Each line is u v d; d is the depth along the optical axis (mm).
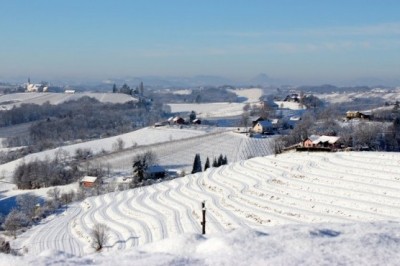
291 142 145625
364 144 127500
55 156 162000
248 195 69500
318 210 57906
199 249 18547
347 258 16625
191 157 152375
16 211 88250
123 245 57469
